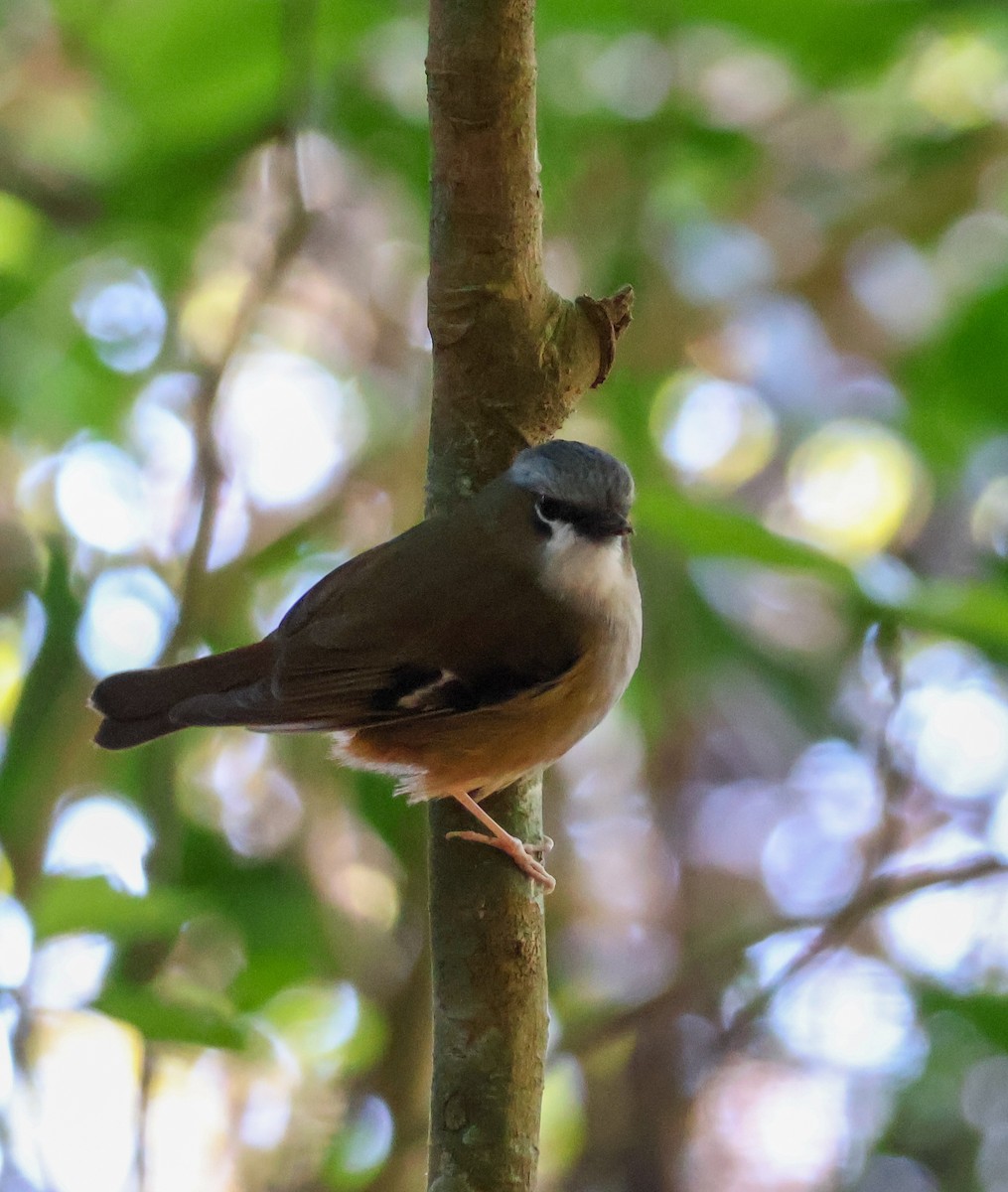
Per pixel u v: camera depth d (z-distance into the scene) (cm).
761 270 1366
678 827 1434
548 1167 1290
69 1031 1120
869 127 1295
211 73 1045
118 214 1118
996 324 962
